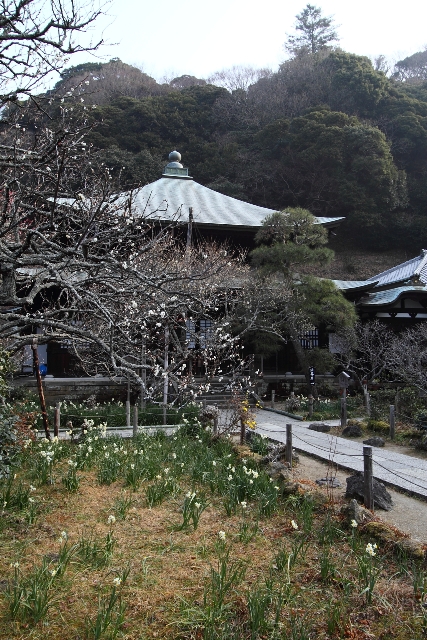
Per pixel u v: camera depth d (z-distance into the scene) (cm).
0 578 457
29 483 736
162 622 398
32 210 596
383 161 4247
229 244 2645
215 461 830
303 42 7044
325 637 387
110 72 5478
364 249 4778
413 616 418
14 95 601
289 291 1988
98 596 434
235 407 1265
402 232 4622
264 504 643
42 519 604
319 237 2195
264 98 5353
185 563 500
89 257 585
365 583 451
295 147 4547
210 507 666
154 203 2712
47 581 439
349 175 4362
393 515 671
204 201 2894
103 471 765
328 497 675
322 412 1698
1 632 378
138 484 734
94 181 794
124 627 390
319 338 2408
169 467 815
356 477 712
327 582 466
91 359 1127
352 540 538
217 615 395
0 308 686
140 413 1366
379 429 1363
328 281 2078
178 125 4734
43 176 677
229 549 504
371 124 4862
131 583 457
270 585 428
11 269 557
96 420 1351
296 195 4659
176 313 945
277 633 378
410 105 5006
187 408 1363
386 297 2414
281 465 812
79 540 545
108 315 554
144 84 5466
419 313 2422
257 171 4644
